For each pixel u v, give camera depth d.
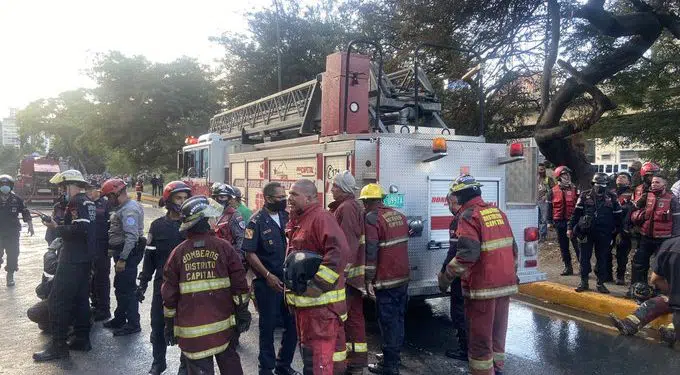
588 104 12.55
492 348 4.31
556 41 10.77
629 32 10.31
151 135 37.34
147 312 7.32
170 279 3.71
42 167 28.20
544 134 11.22
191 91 37.03
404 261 4.95
